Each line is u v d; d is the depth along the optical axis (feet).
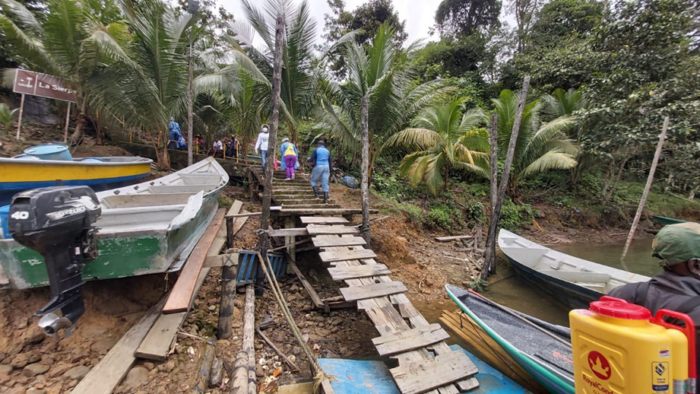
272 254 18.94
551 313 19.43
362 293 14.20
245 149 36.63
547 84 48.85
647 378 4.56
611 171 43.75
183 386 9.54
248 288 16.48
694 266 5.84
